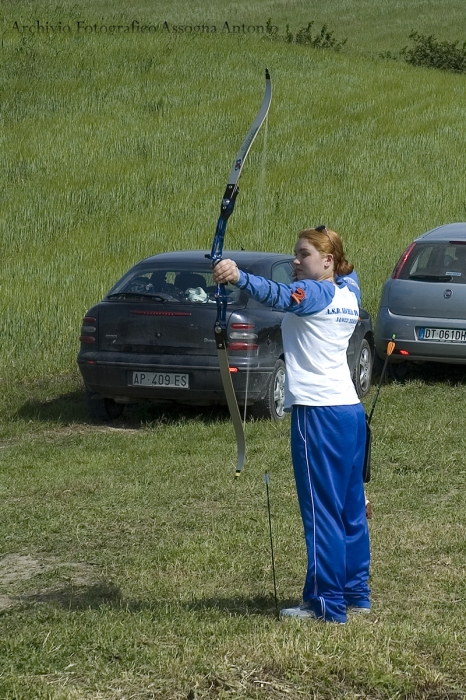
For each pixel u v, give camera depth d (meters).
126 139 76.88
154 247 50.72
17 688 10.68
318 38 129.25
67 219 57.31
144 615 13.23
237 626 12.48
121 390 26.72
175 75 96.75
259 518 18.28
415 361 33.00
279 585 14.86
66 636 12.27
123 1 161.00
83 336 27.16
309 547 12.50
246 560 15.98
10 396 29.91
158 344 26.44
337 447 12.37
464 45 124.31
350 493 12.75
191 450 23.95
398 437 24.36
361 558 13.00
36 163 70.12
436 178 68.94
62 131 78.50
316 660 11.02
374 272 45.06
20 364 32.41
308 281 12.30
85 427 27.59
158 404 29.86
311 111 87.56
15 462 23.31
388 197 63.53
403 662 11.12
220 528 17.67
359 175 69.06
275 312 27.39
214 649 11.44
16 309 37.88
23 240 53.03
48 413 28.70
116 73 95.81
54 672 11.16
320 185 66.06
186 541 16.88
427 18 169.62
